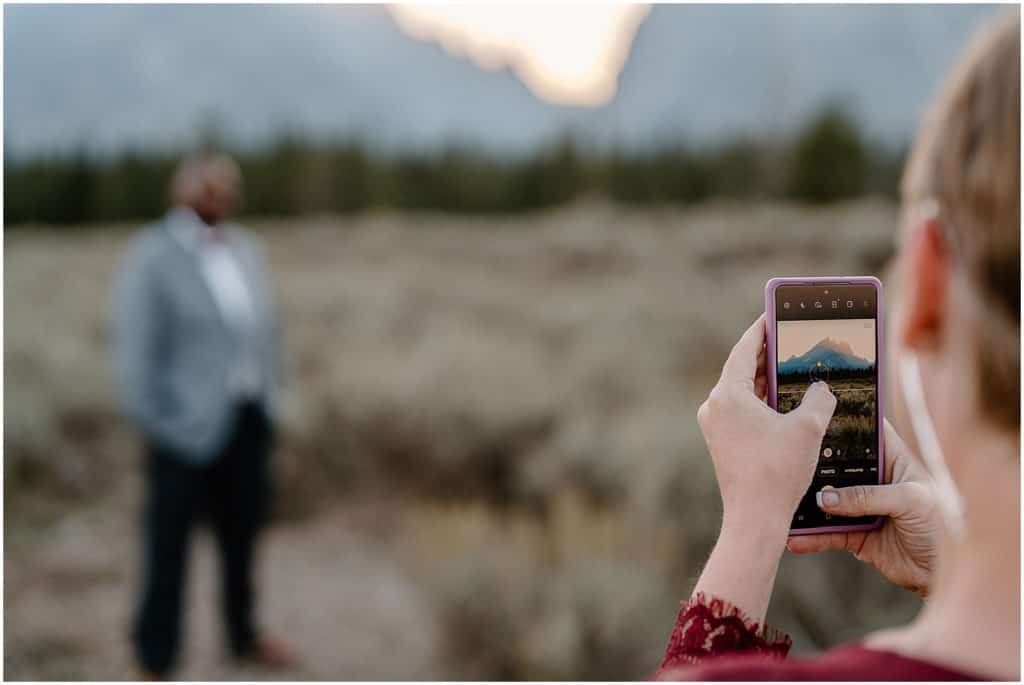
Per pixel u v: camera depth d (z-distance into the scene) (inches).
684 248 730.8
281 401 257.0
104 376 321.1
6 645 159.5
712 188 1717.5
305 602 181.0
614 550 152.6
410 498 233.8
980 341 19.1
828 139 1402.6
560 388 263.4
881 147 1422.2
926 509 36.4
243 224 1701.5
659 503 164.2
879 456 37.5
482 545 160.7
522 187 2137.1
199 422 144.8
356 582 189.6
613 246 824.9
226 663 155.1
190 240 148.8
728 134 1790.1
